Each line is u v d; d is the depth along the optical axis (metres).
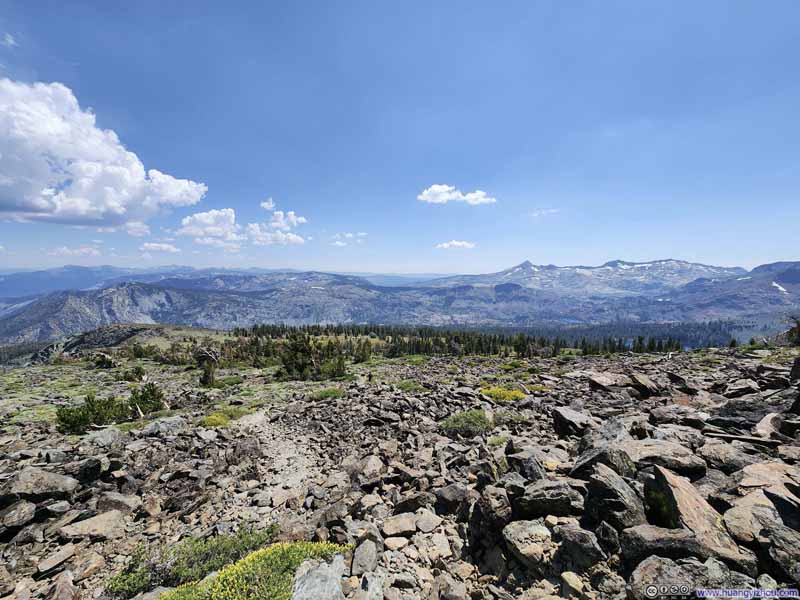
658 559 5.63
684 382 24.55
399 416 24.98
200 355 98.88
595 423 15.11
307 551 8.81
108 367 96.19
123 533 12.23
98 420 29.62
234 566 8.13
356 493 12.98
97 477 15.77
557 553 6.82
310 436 23.38
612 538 6.53
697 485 8.04
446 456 15.10
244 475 16.61
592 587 5.99
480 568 7.84
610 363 51.09
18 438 24.62
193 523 12.64
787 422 11.13
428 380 43.00
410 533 9.53
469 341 154.75
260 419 28.81
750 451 9.60
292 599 6.68
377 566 8.20
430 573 8.00
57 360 115.94
